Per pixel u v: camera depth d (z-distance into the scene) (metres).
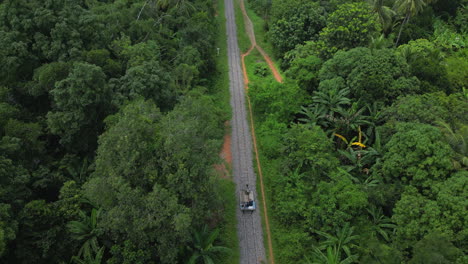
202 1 57.00
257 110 38.38
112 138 21.59
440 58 40.16
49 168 28.25
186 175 20.84
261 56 51.06
